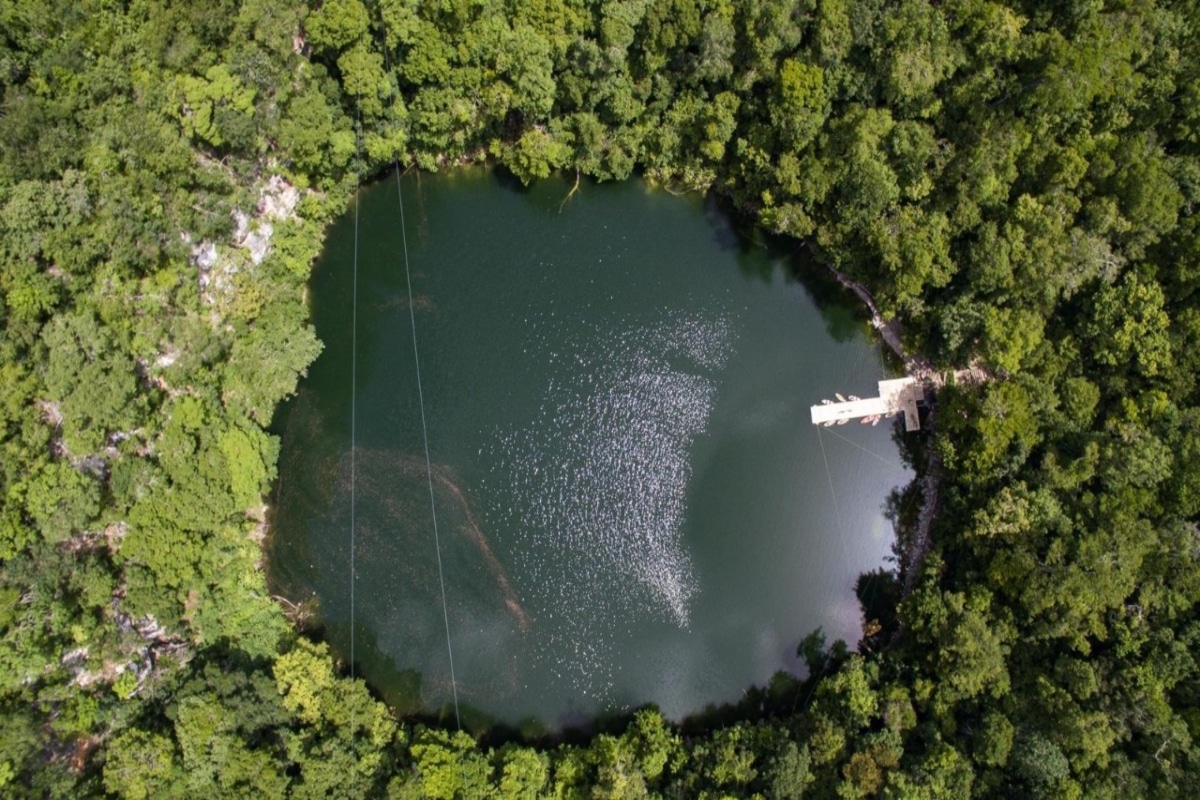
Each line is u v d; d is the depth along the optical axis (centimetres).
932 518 7550
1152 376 6675
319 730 6600
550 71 7094
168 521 6512
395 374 7650
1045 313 6969
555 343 7738
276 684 6588
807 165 7238
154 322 6806
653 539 7488
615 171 7719
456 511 7450
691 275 7938
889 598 7581
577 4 6862
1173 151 6788
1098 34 6475
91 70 6481
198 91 6431
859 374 7875
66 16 6444
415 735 6869
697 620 7425
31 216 6212
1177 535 6216
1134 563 6150
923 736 6438
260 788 6138
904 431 7825
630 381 7706
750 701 7356
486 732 7188
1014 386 6875
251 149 6925
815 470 7706
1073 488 6581
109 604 6588
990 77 6706
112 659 6506
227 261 7138
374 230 7806
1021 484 6631
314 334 7475
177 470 6600
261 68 6575
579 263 7888
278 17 6556
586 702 7275
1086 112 6669
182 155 6550
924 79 6650
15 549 6228
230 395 7094
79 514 6272
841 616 7550
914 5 6550
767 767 6438
